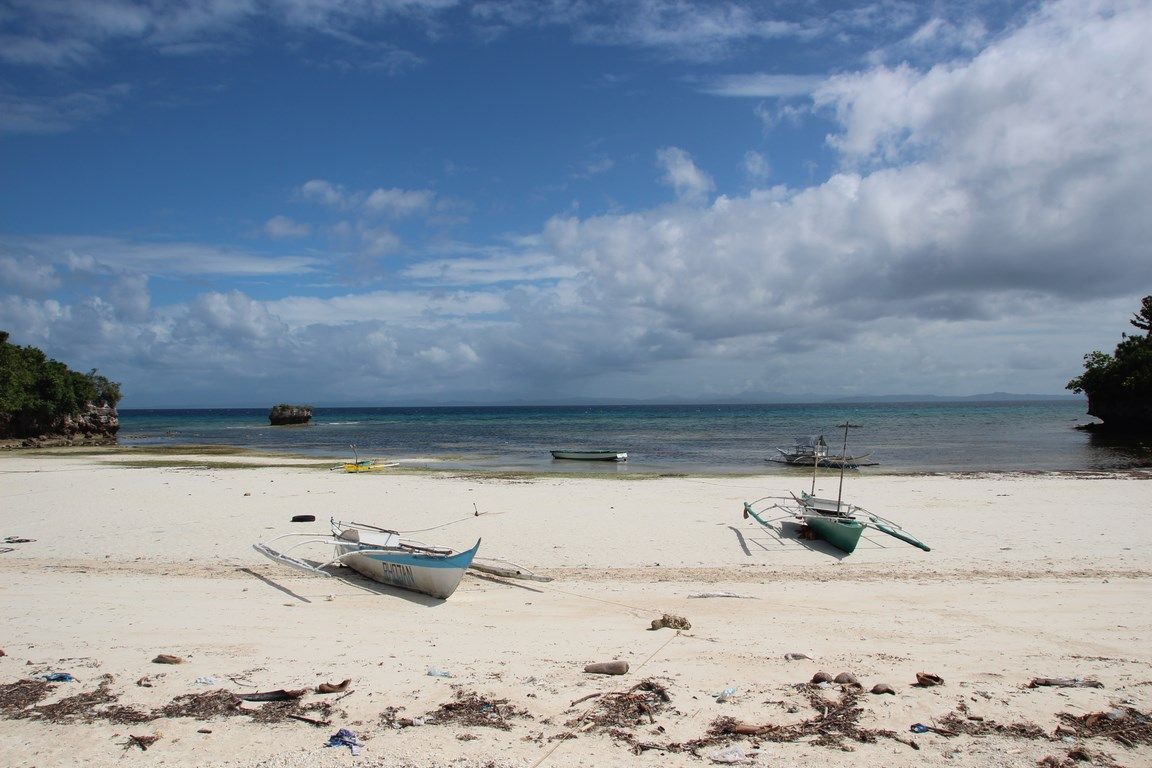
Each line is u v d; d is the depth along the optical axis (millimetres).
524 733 7078
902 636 10195
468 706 7695
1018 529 18016
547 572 14391
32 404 57156
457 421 115062
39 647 9562
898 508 21125
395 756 6629
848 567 14680
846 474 31703
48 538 17094
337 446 53719
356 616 11336
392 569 13133
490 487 26141
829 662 9062
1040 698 7840
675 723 7297
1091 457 39781
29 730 7070
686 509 21109
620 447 51375
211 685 8266
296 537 17344
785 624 10820
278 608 11711
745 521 19266
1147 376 56562
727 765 6477
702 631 10492
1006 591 12648
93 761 6496
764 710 7574
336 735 7012
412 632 10523
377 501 22812
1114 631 10352
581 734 7059
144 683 8281
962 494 23703
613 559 15414
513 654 9461
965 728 7133
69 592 12438
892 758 6570
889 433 65812
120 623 10688
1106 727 7117
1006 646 9711
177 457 42094
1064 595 12328
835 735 7008
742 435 67250
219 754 6656
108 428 65750
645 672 8742
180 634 10219
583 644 9898
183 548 16141
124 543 16594
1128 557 15172
